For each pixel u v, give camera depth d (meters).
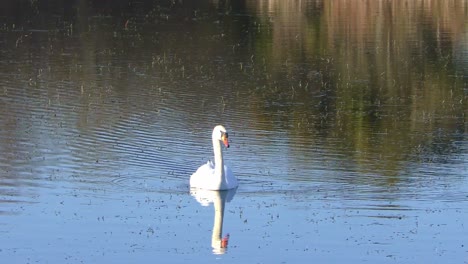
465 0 59.62
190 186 20.61
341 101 30.09
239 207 19.14
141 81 32.84
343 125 26.64
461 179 21.08
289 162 22.53
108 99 29.59
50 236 17.33
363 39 44.03
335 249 16.78
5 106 28.31
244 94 30.86
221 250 16.70
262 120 27.09
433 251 16.66
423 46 41.78
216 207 19.14
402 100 30.42
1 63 36.34
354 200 19.55
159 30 47.09
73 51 39.75
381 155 23.28
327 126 26.53
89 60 37.38
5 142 23.95
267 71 35.28
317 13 54.53
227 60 37.72
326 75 34.69
